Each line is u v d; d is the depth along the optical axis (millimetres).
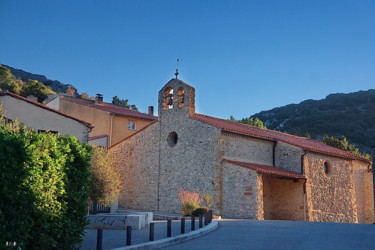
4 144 7730
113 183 21922
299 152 27516
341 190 30562
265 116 105875
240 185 23953
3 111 20359
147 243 11430
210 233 15523
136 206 29078
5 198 7676
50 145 9312
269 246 11883
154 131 29250
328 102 104125
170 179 27266
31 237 8289
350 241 12898
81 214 10078
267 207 27859
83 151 10484
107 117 34656
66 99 39500
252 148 27156
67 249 9492
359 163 34656
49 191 8984
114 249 10211
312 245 12047
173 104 28312
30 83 70688
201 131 26078
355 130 82750
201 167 25578
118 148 31594
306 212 26656
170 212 26656
